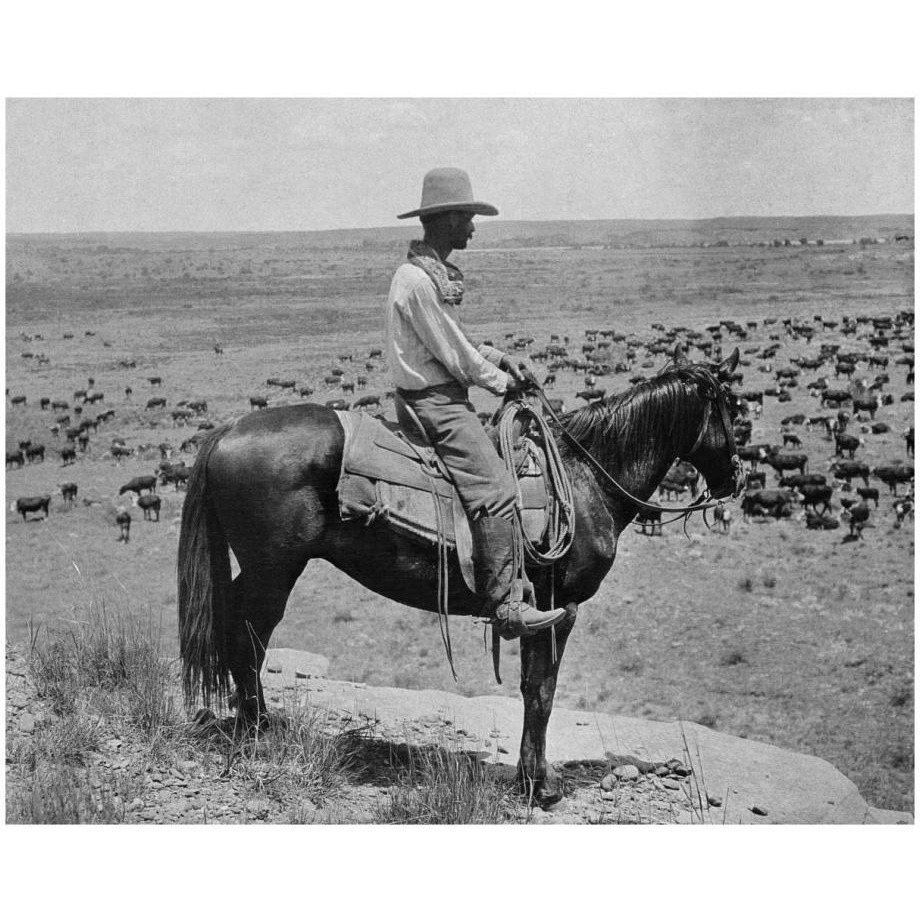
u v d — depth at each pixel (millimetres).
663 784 5156
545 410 4652
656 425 4672
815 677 8336
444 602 4367
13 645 5531
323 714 5262
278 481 4164
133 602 8125
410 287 4254
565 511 4438
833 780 5414
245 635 4344
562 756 5348
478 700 6020
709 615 8492
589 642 8555
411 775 4691
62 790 4320
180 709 4922
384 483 4223
